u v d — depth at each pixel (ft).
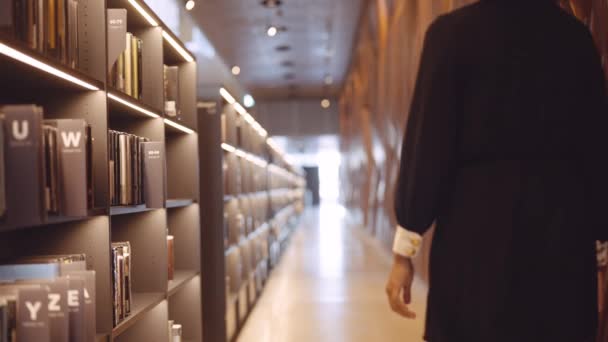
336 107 79.56
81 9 6.75
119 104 7.59
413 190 4.18
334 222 65.21
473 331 4.00
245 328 16.34
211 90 14.11
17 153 4.80
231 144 16.40
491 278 3.94
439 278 4.22
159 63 9.27
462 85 4.20
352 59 57.77
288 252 34.58
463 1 15.55
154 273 9.18
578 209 4.06
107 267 6.73
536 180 4.00
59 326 5.13
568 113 4.13
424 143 4.15
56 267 5.56
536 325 3.93
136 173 7.97
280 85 70.59
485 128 4.10
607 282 7.64
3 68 5.48
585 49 4.30
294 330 15.96
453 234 4.14
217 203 13.92
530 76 4.10
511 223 3.95
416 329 15.78
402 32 26.73
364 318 17.20
